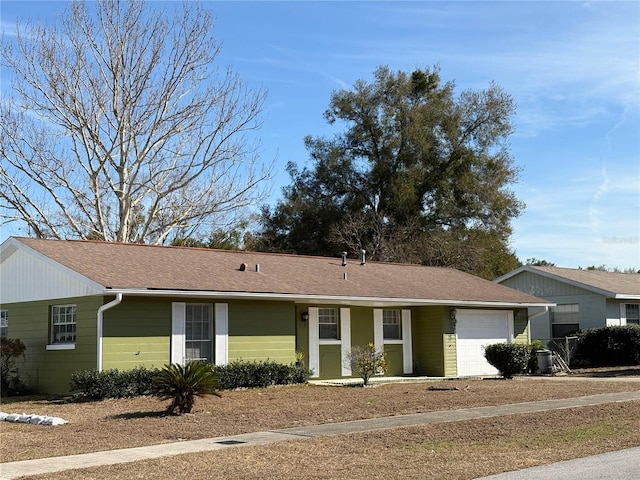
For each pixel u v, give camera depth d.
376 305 24.03
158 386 14.62
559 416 13.42
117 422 13.58
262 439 11.47
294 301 21.45
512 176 46.56
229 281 20.14
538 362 25.80
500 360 23.45
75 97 32.06
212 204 35.69
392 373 24.66
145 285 17.81
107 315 17.59
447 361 24.84
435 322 25.16
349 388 19.86
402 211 45.03
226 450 10.54
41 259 19.30
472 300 25.25
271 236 46.44
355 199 46.16
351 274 25.12
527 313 28.22
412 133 45.03
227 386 18.95
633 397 16.39
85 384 16.75
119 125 32.81
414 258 42.72
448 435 11.62
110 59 32.47
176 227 35.72
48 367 19.27
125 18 32.50
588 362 30.61
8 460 10.17
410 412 14.37
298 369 20.78
